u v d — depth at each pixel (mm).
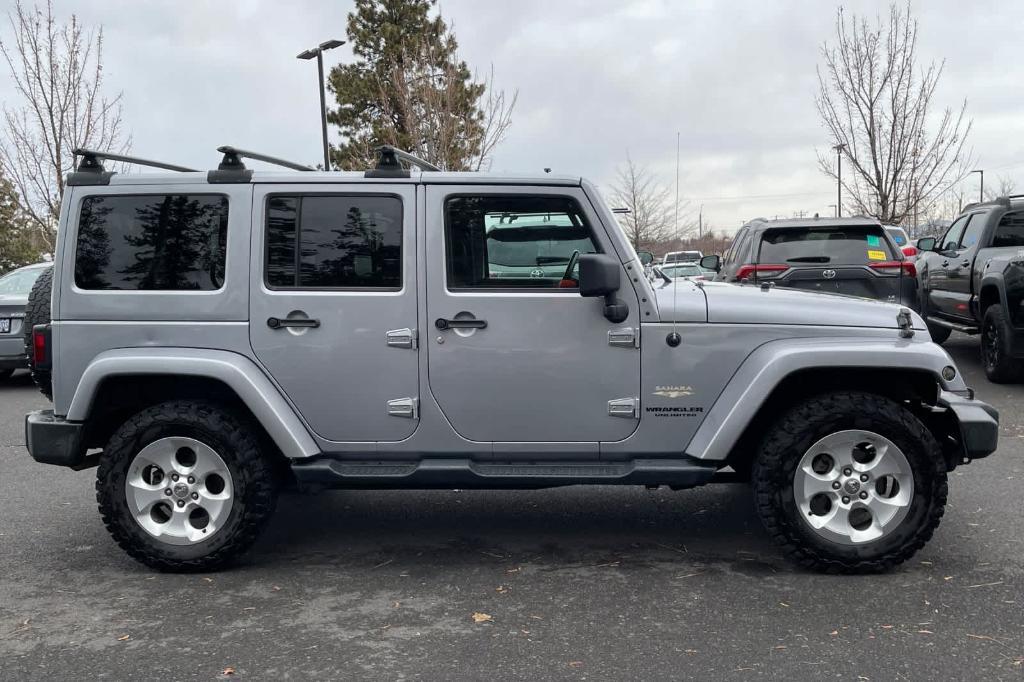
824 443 4230
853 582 4219
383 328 4422
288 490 4793
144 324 4465
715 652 3486
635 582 4289
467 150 22844
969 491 5723
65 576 4516
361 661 3473
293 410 4473
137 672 3410
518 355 4402
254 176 4469
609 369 4387
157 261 4496
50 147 21922
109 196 4504
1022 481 5938
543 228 4438
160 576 4496
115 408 4652
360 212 4461
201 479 4457
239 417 4578
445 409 4445
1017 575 4258
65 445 4449
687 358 4371
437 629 3773
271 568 4594
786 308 4398
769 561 4547
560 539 4988
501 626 3789
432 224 4422
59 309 4492
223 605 4094
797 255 9250
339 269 4461
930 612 3836
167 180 4488
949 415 4305
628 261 4379
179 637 3736
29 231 28016
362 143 28406
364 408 4457
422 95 23141
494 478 4398
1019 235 10164
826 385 4539
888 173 18844
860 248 9195
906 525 4219
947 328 12766
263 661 3490
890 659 3393
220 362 4352
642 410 4402
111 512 4441
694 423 4398
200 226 4492
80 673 3406
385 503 5773
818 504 4395
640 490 5988
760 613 3865
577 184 4422
